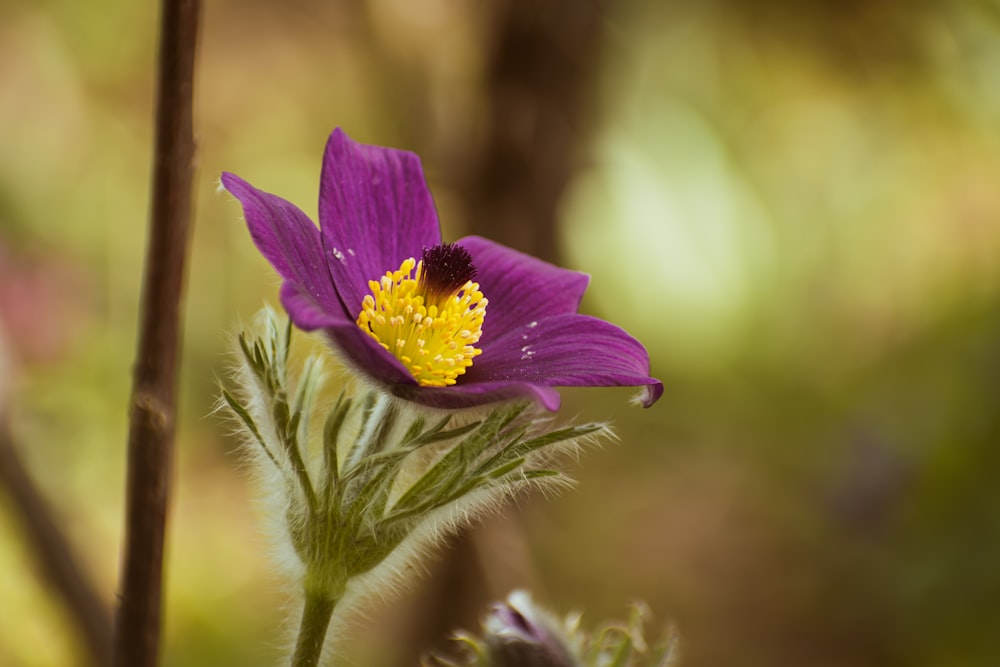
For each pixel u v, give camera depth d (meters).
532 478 0.45
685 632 0.96
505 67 0.69
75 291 0.88
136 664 0.46
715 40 1.02
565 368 0.46
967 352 1.00
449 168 0.73
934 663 0.88
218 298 1.09
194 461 1.02
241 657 0.82
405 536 0.45
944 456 0.91
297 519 0.45
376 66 0.82
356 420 0.45
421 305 0.46
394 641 0.77
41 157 1.09
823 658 0.93
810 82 1.08
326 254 0.46
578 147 0.70
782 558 1.01
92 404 0.97
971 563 0.88
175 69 0.45
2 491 0.58
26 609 0.76
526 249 0.70
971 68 1.02
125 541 0.46
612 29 0.83
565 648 0.46
